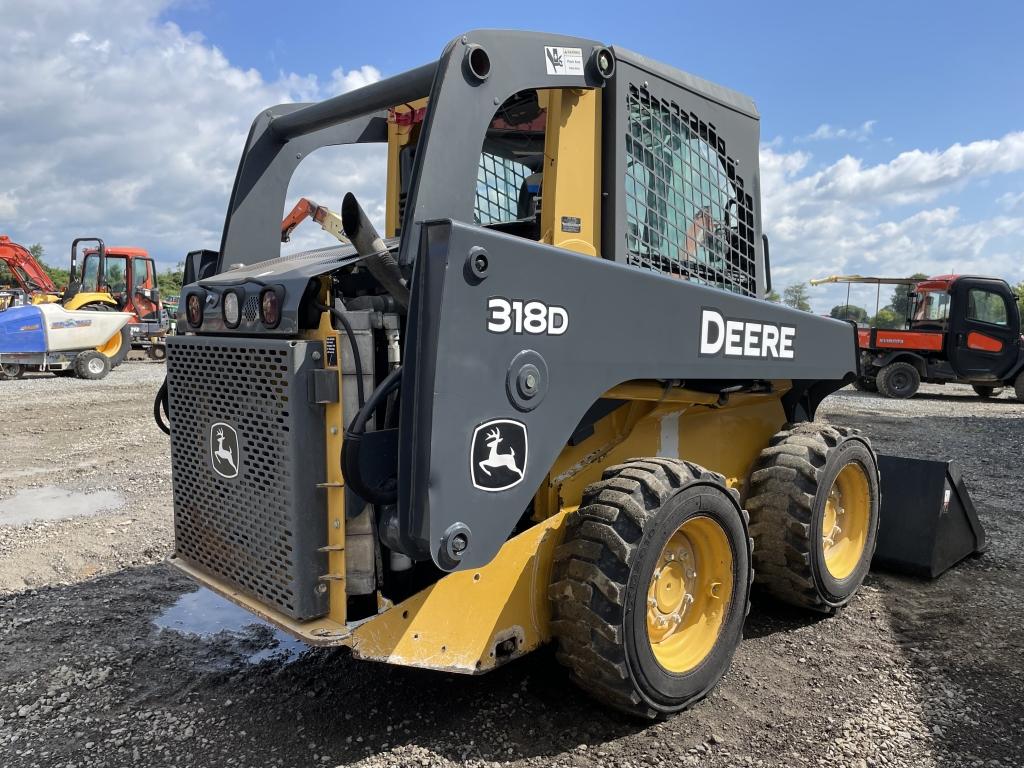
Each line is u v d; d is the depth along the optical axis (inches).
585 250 113.0
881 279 637.9
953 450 346.6
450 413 84.0
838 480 158.4
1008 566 183.2
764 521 146.5
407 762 101.0
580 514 108.5
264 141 140.3
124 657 132.5
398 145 148.2
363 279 106.0
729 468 153.2
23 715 113.3
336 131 151.5
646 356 107.7
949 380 590.2
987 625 148.3
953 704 118.0
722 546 119.5
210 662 130.8
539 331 92.6
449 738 106.8
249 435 102.7
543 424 94.0
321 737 107.0
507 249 88.0
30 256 793.6
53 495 245.1
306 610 96.3
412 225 88.6
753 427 160.2
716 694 120.8
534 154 141.9
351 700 117.3
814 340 148.6
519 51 100.0
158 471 279.1
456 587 100.6
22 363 605.9
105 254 794.2
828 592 149.2
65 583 168.7
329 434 95.6
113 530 205.6
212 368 109.4
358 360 94.8
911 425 431.8
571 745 105.5
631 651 104.3
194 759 102.0
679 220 129.1
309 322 96.4
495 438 88.9
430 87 108.0
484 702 116.5
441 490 84.0
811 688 123.2
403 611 96.2
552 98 110.1
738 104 143.4
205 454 113.2
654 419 131.5
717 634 119.1
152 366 752.3
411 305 84.5
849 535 162.2
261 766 100.2
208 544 114.7
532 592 110.0
